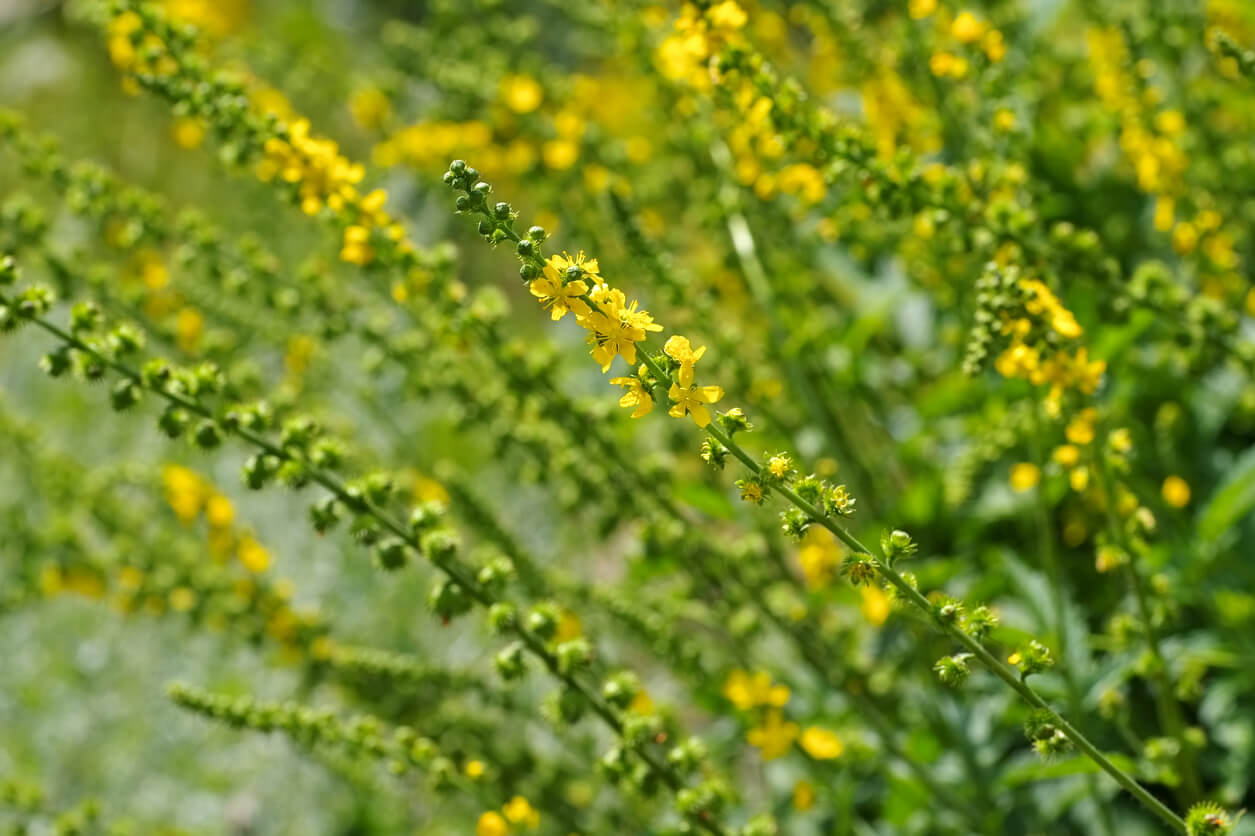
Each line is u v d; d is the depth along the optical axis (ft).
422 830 3.20
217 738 3.78
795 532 2.05
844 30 2.71
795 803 2.52
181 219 2.64
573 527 3.73
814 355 2.81
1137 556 2.33
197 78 2.38
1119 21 2.63
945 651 2.56
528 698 3.34
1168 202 2.66
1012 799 2.54
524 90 2.97
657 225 3.05
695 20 2.33
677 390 2.01
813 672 2.87
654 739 2.26
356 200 2.38
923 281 2.88
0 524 3.14
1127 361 2.78
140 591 3.00
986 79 2.46
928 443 3.19
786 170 2.52
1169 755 2.34
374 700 2.94
